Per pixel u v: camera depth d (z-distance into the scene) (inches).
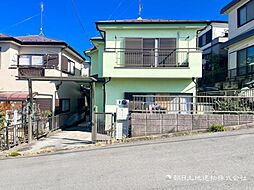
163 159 249.3
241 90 480.7
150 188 176.2
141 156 268.8
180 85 527.8
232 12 698.8
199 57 504.7
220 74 739.4
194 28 530.3
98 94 594.2
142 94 531.2
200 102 394.9
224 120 380.8
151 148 305.1
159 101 410.0
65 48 682.8
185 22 520.4
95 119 403.2
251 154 242.8
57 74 628.4
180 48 528.1
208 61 868.0
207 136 339.6
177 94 526.6
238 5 660.7
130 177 201.9
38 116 488.4
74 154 311.3
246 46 606.2
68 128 617.0
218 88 682.2
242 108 385.4
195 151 269.1
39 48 662.5
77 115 765.9
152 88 530.9
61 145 390.9
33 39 692.1
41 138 464.1
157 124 391.9
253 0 597.0
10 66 616.1
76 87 806.5
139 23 526.0
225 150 262.5
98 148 339.6
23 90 607.8
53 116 552.7
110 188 180.7
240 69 630.5
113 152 302.5
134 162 246.1
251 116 377.7
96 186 186.2
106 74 512.1
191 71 503.8
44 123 497.0
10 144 377.4
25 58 661.3
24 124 432.5
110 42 538.9
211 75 793.6
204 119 382.3
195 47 531.8
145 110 403.2
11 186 197.6
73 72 810.2
